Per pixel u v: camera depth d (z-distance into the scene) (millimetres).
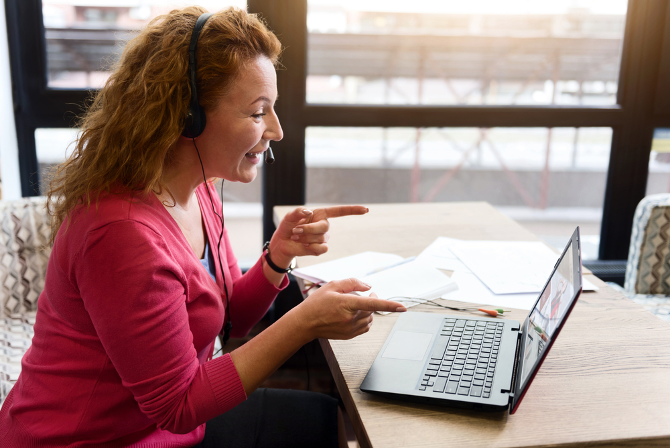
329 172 5465
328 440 1020
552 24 4191
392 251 1341
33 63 1907
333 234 1470
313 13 2020
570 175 5801
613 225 2266
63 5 2096
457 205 1752
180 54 782
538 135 5816
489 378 772
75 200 777
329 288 819
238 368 775
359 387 779
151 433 864
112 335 718
